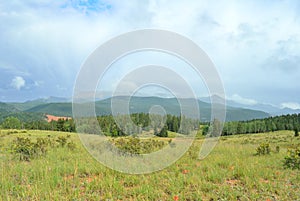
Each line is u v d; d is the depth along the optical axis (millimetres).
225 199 4977
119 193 5332
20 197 4902
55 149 10086
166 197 5148
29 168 6836
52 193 5098
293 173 6934
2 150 9312
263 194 5254
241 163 7742
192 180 5945
